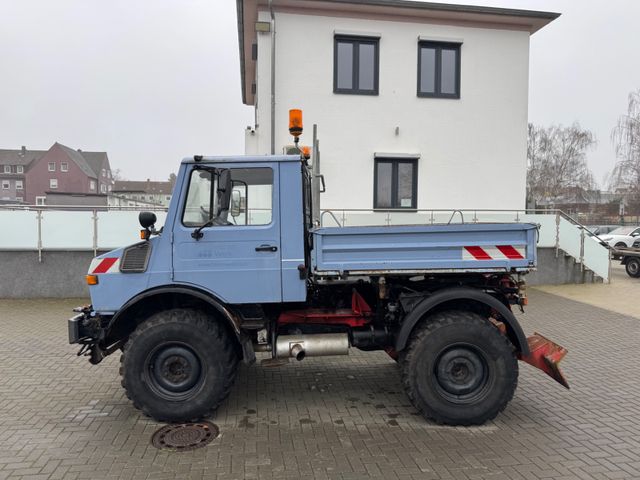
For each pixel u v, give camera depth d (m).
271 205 4.00
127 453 3.41
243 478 3.07
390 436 3.70
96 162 81.94
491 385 3.84
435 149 12.09
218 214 4.01
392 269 3.88
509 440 3.63
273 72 11.02
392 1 11.23
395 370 5.37
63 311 8.52
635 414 4.13
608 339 6.73
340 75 11.68
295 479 3.07
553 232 11.62
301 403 4.39
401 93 11.86
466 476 3.10
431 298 3.91
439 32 11.92
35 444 3.56
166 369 3.89
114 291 3.94
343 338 4.25
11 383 4.91
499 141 12.32
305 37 11.36
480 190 12.31
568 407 4.29
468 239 3.89
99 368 5.41
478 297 3.91
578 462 3.29
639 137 29.00
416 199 12.10
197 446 3.53
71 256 9.71
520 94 12.33
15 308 8.78
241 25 12.68
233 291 3.96
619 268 17.05
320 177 4.92
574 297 9.99
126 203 17.45
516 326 3.89
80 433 3.75
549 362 3.96
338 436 3.70
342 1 11.10
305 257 4.09
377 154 11.72
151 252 3.94
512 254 3.91
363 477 3.09
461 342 3.83
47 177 71.38
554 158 40.56
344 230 3.86
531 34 12.70
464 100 12.14
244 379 5.06
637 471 3.17
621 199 32.88
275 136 11.35
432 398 3.83
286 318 4.33
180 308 4.04
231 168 3.99
